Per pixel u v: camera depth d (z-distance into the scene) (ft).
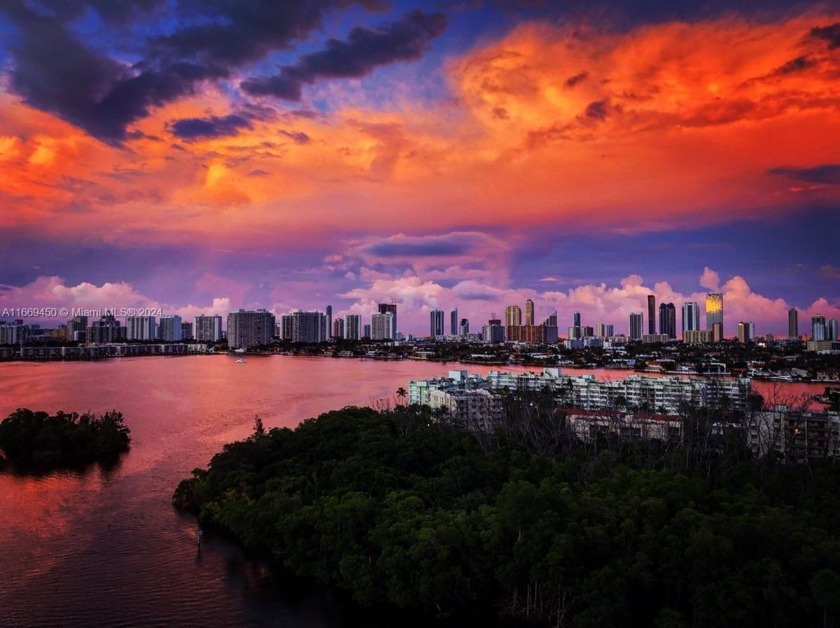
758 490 438.81
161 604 360.69
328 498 425.69
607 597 300.61
